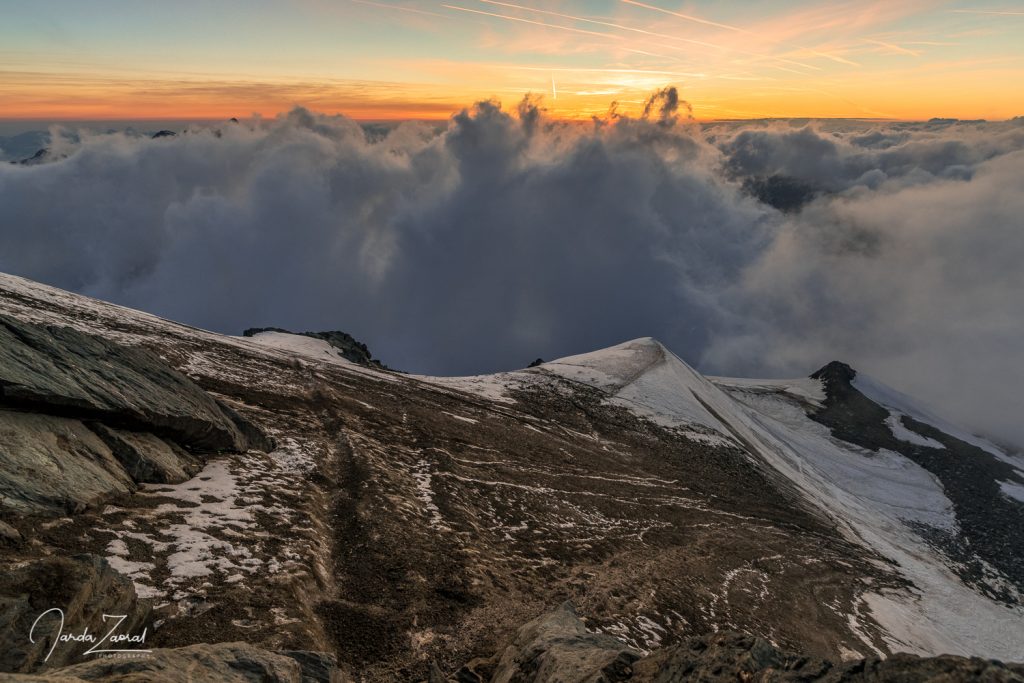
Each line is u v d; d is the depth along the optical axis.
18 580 10.09
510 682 13.34
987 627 41.34
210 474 23.44
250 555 18.17
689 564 33.09
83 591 10.66
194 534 18.12
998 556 65.62
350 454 32.12
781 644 26.88
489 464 40.50
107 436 20.14
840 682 8.89
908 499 81.38
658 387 85.75
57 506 15.59
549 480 41.50
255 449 28.69
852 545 50.47
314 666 10.75
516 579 24.06
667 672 10.60
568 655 12.63
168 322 58.53
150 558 16.00
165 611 13.98
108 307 53.50
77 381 20.08
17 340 19.64
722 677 9.76
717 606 28.58
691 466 59.88
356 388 53.78
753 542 41.91
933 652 33.19
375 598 19.00
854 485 83.06
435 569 22.02
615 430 66.75
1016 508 81.94
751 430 86.25
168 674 8.32
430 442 41.25
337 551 21.39
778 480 64.38
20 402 17.62
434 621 18.72
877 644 31.03
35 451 16.75
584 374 87.00
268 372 49.31
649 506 43.16
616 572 28.52
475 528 27.77
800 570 39.31
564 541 30.72
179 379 26.53
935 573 52.28
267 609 15.71
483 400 66.44
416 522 25.56
